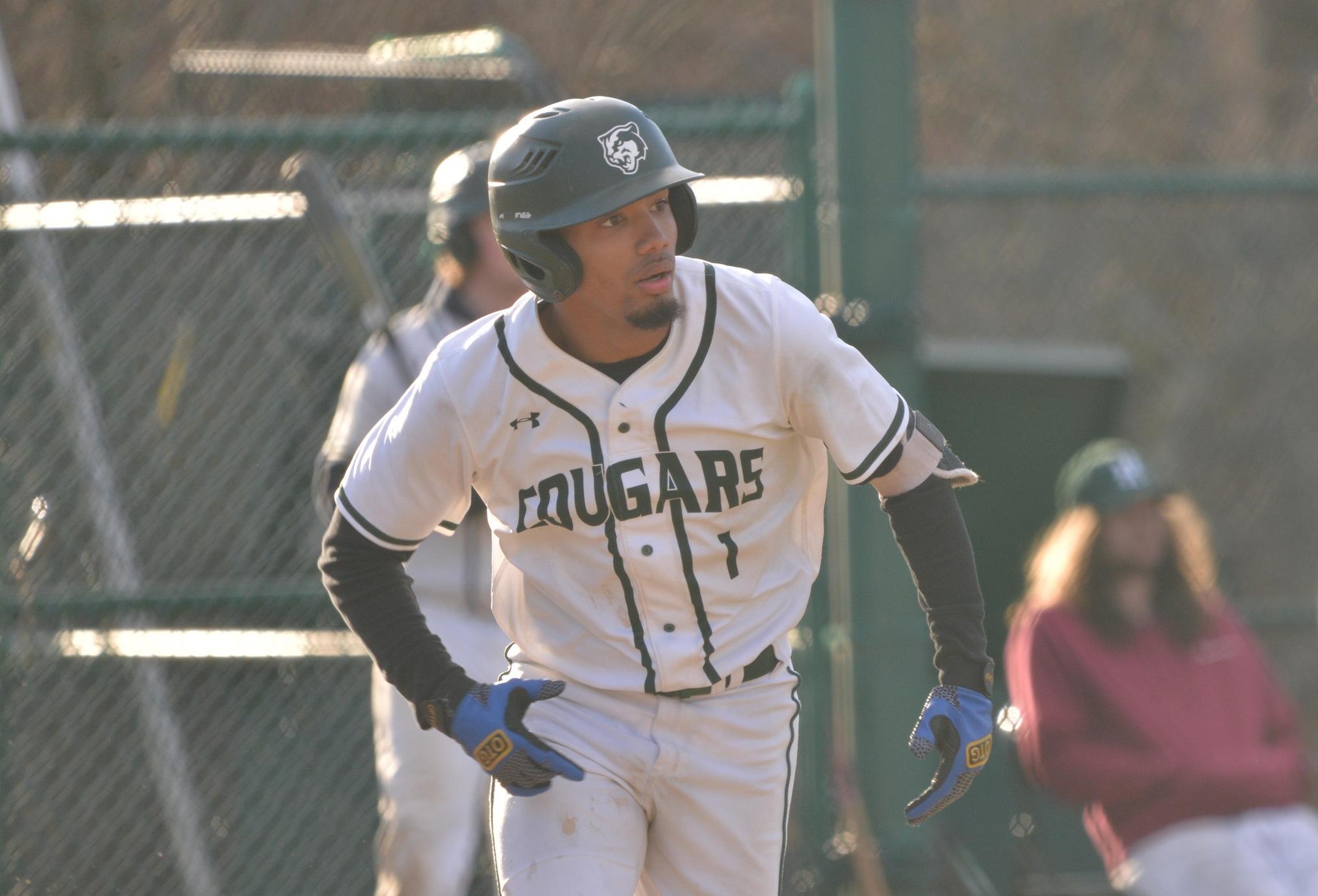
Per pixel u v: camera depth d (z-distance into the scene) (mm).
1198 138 38000
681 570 8562
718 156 18109
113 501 17172
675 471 8398
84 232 17062
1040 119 37312
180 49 25047
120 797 16688
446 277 13289
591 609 8766
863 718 16891
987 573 21375
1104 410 21094
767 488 8625
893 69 16812
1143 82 37812
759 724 9062
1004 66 37219
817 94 17172
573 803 8836
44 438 17062
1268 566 34219
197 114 23484
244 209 16672
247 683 17016
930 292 34688
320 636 16906
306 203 14133
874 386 8516
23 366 17109
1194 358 34750
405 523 8812
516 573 9094
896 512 8812
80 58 24266
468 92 22000
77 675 16672
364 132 16625
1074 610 15086
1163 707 14641
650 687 8797
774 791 9242
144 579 17438
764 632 8953
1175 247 34344
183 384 17125
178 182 18297
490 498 8797
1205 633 15094
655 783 9008
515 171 8016
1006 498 21266
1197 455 34719
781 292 8477
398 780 12844
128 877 16641
